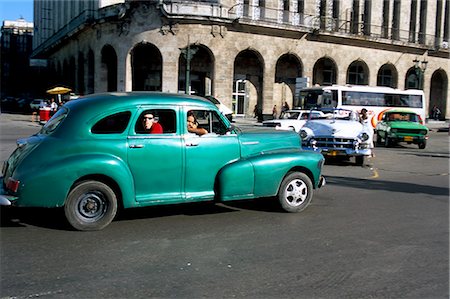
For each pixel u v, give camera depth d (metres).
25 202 6.28
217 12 35.81
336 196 9.91
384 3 46.47
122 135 6.80
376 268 5.36
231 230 6.86
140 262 5.37
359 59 43.66
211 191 7.48
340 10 42.94
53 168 6.33
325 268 5.31
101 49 38.03
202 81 38.50
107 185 6.73
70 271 5.04
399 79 46.88
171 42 35.00
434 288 4.79
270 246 6.11
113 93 7.31
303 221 7.55
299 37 39.91
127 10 35.12
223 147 7.55
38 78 70.88
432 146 26.12
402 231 7.05
